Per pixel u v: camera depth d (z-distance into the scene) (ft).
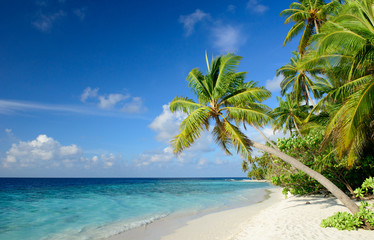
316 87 60.13
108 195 84.74
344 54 32.78
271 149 30.45
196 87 35.83
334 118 26.66
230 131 32.76
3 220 38.78
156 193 94.22
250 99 33.17
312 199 45.24
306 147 36.81
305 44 60.70
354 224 21.26
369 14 26.71
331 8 54.49
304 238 20.13
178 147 34.01
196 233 28.66
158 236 28.07
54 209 50.72
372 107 23.93
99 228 32.78
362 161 33.83
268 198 72.54
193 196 81.00
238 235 25.67
